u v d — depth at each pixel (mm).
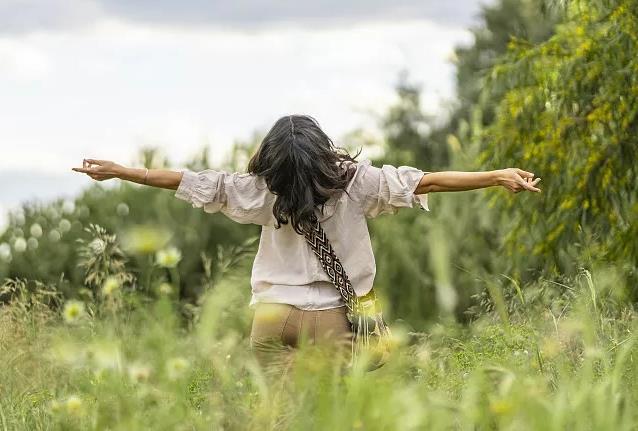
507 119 10531
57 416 4531
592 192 9898
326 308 5770
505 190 10453
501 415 3561
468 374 4637
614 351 4902
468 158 13609
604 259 9258
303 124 5875
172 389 3938
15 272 15508
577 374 4328
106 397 4094
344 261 5832
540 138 10242
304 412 3639
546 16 10781
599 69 9867
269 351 5613
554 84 10219
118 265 7047
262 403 3926
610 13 9984
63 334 6133
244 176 5996
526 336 5438
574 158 10008
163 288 4230
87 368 4488
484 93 11141
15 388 6207
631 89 9711
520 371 4273
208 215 16562
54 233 16062
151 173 6086
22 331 7609
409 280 14891
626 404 3779
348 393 3514
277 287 5816
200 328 3980
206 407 4043
